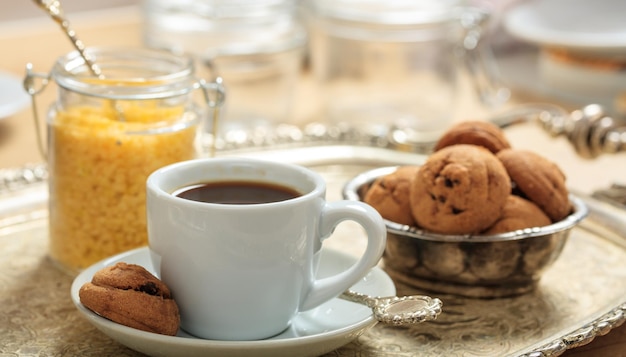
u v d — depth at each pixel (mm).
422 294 733
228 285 632
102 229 745
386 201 730
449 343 674
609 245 811
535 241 706
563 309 718
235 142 971
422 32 1089
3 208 836
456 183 697
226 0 1068
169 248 638
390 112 1100
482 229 708
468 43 1104
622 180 971
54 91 1197
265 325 644
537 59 1457
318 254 659
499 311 713
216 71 1049
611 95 1193
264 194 669
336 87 1110
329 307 677
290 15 1098
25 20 1289
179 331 656
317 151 965
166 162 745
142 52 775
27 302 713
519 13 1320
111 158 735
